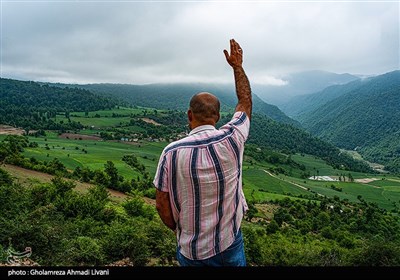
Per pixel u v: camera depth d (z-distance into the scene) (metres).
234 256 2.84
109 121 194.12
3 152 58.00
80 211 29.91
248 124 3.11
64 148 114.00
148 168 102.56
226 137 2.85
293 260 27.16
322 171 168.88
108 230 20.75
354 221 76.44
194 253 2.75
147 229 21.33
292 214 79.44
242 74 3.45
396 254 21.53
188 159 2.71
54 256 13.09
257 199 89.69
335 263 23.92
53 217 21.50
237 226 2.88
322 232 63.47
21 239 12.93
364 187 136.88
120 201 51.19
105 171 63.41
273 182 115.38
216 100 3.03
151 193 62.94
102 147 127.88
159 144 152.25
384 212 98.44
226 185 2.75
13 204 21.23
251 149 171.25
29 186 37.25
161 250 19.83
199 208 2.71
